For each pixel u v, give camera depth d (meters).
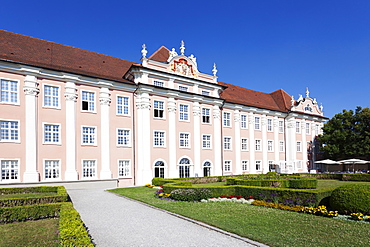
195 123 38.25
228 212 14.78
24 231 10.96
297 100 55.78
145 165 32.88
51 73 28.08
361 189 13.50
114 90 32.31
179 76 37.00
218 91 42.66
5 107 25.36
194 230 11.47
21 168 25.73
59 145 28.02
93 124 30.44
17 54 27.69
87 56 35.56
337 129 52.50
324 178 43.16
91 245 7.34
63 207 12.51
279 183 24.44
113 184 30.64
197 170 37.75
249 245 9.54
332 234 10.66
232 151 43.22
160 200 18.94
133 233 11.07
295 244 9.46
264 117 48.88
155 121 34.41
